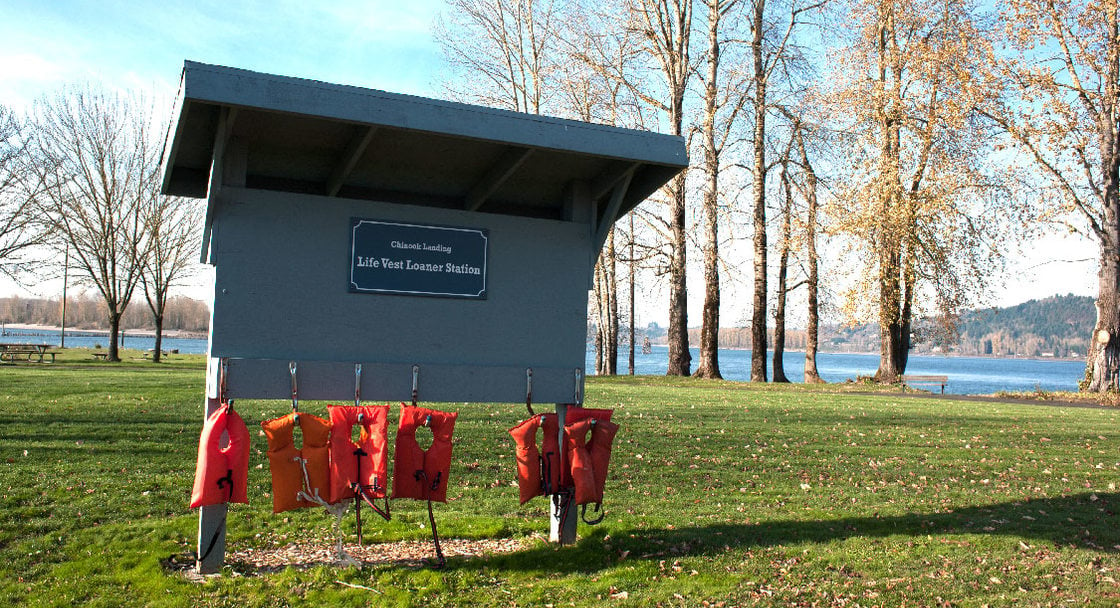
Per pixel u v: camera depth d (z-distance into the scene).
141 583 5.40
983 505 8.61
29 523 6.63
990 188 25.55
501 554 6.27
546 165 6.23
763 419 14.89
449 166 6.34
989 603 5.53
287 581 5.52
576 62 27.69
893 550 6.65
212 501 5.24
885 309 26.92
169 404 13.27
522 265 6.20
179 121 4.65
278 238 5.55
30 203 34.69
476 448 10.80
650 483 9.48
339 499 5.34
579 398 6.25
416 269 5.88
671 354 29.33
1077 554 6.66
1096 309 26.25
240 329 5.41
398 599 5.28
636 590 5.57
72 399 13.41
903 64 26.16
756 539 6.89
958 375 95.88
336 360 5.62
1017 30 24.00
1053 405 20.52
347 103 4.85
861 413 16.30
